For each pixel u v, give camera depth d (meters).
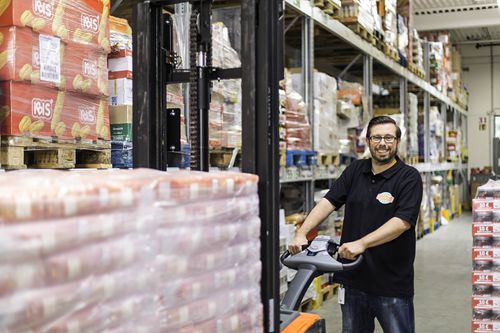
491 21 15.27
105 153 3.59
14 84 2.91
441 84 15.05
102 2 3.52
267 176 2.16
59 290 1.25
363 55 9.09
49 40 3.08
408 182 3.53
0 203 1.15
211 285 1.73
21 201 1.18
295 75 6.62
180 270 1.60
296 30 7.82
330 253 3.32
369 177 3.69
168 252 1.56
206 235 1.70
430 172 14.01
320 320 2.66
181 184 1.61
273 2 2.25
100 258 1.35
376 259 3.54
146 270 1.49
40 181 1.38
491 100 21.03
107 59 3.91
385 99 12.57
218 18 5.01
